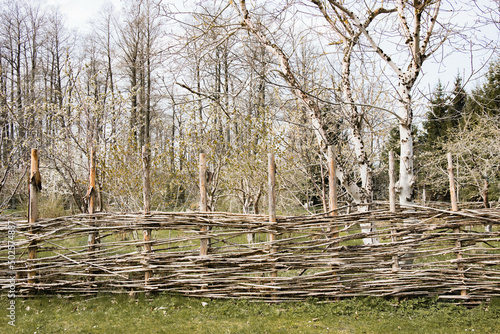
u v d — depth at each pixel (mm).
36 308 4695
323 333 3896
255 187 8859
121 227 4898
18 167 12102
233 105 7902
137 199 8531
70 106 9602
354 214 4742
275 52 5867
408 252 4660
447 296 4609
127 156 8594
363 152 6121
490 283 4590
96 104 9508
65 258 5055
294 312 4445
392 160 4809
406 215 4742
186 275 4859
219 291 4828
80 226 5090
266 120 8062
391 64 5461
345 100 6188
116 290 5031
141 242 4910
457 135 12297
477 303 4551
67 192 12453
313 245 4746
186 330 3988
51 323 4230
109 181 8312
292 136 8477
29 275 5055
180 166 8641
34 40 21812
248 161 8172
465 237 4633
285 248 4766
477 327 3979
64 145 9242
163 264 4906
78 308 4695
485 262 4633
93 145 8898
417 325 4055
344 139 8805
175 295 4887
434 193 14742
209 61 6277
